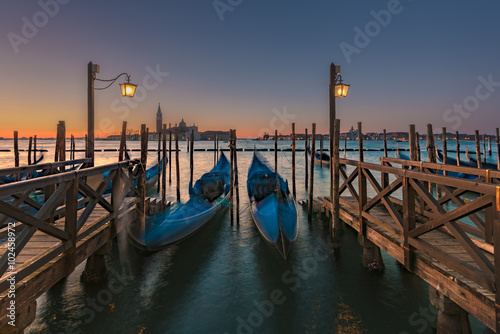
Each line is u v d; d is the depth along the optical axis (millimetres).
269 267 6324
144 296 5152
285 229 6578
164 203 11523
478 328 4051
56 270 3539
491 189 2408
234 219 10031
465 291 2912
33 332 4168
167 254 7016
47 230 3279
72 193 3814
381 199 4703
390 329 4219
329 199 8703
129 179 6266
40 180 3043
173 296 5176
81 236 4191
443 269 3277
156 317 4578
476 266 3283
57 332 4184
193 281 5719
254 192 10359
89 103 6902
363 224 5676
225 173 14047
